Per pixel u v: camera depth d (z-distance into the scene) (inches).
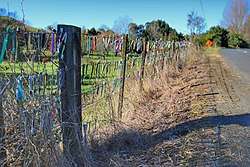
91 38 244.4
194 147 232.5
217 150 226.7
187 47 1096.2
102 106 248.4
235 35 3179.1
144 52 399.9
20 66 147.3
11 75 144.7
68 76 171.6
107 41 277.1
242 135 259.9
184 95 438.6
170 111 343.3
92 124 223.8
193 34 1624.0
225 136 256.2
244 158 215.0
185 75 661.9
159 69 519.8
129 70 356.2
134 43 386.0
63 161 160.9
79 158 175.6
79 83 177.3
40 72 155.9
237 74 711.7
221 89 493.7
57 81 165.8
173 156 217.5
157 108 355.9
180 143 240.5
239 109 354.0
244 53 1761.8
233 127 281.7
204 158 213.8
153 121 299.6
